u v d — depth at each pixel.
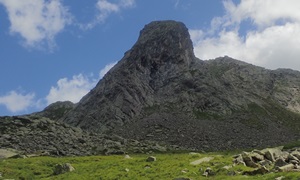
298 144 99.69
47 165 67.44
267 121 196.62
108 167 60.19
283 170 41.16
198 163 54.47
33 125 109.31
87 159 73.69
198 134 159.00
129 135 162.50
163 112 198.38
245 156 50.53
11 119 113.75
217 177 43.47
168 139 150.25
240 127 178.38
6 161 68.06
